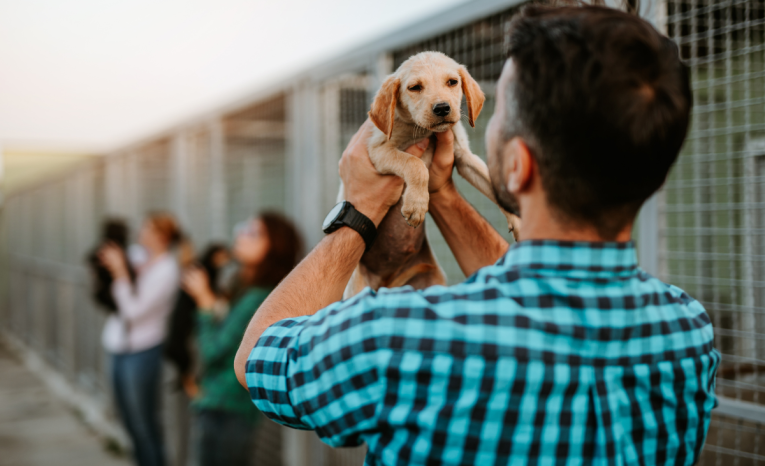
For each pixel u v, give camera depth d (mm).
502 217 2330
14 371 8570
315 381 824
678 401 812
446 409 735
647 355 796
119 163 6383
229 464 2967
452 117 1105
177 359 3533
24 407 6758
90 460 5152
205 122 4438
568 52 729
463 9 2211
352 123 3107
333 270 1097
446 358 741
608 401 756
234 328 2947
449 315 760
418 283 1400
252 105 3850
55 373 7938
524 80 770
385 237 1268
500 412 731
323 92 3221
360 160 1182
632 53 731
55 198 8367
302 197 3346
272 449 3629
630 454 774
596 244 781
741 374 1769
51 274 8188
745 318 1828
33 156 10828
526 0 1940
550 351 742
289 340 895
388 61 2715
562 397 743
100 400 6020
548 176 768
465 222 1240
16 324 10555
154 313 3945
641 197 764
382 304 795
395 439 764
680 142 761
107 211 6672
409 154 1137
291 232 3080
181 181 4832
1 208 11922
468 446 733
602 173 735
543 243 782
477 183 1214
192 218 4754
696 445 841
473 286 790
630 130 712
